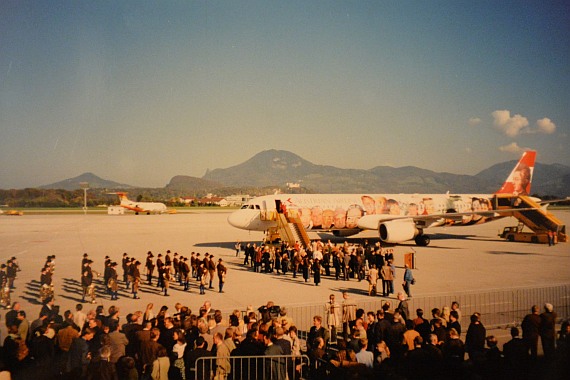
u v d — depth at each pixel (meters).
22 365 12.30
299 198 48.47
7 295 23.86
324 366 13.09
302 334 19.08
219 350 12.65
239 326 16.25
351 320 19.16
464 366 12.18
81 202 187.62
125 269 29.59
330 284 30.44
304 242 41.44
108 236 63.06
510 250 49.06
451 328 13.98
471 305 24.20
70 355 12.58
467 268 36.66
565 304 24.48
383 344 13.10
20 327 14.83
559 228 55.81
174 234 66.75
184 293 27.73
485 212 49.91
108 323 14.84
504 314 22.31
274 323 14.65
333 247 36.16
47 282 24.33
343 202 50.00
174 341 14.11
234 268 37.34
